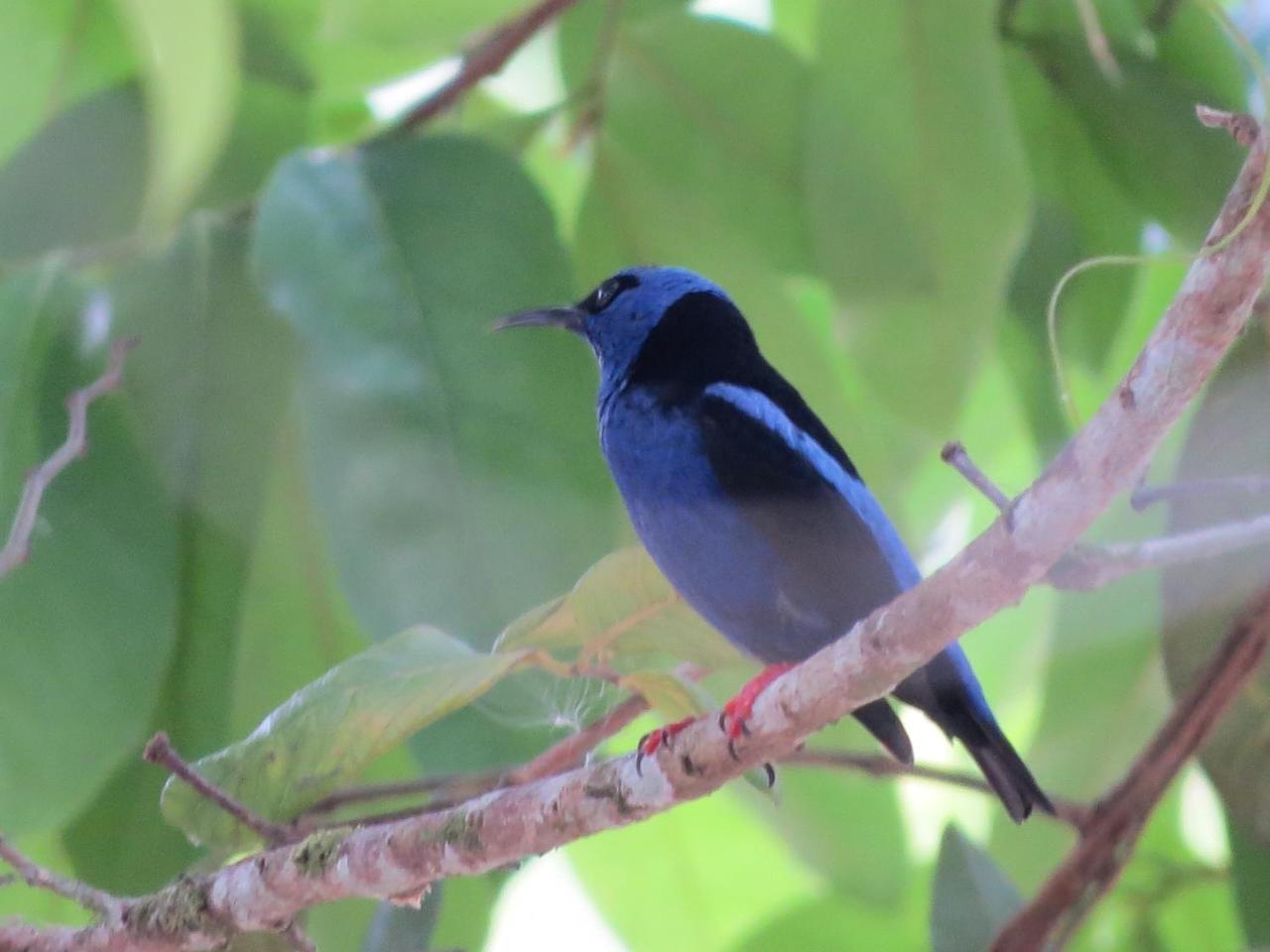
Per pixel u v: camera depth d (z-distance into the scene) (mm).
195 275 10406
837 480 9164
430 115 10602
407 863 7457
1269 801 9523
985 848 11320
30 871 7816
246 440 10234
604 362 10719
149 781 10023
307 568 10938
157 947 7707
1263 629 8992
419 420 9258
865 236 10406
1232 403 9273
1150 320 11852
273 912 7629
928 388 10367
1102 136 11156
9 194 10461
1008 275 10336
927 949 11094
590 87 11391
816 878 11609
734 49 11133
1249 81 11125
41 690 9359
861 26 10289
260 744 7734
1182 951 10977
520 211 9742
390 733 7637
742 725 7062
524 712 8617
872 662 6602
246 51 11062
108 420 9805
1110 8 11289
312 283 9391
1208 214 10914
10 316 10047
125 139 10477
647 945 12445
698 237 11562
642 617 8477
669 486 9227
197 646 10086
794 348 11469
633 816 7375
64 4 10383
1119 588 10836
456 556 9055
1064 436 11281
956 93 10258
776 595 9008
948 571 6277
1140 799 9102
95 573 9547
